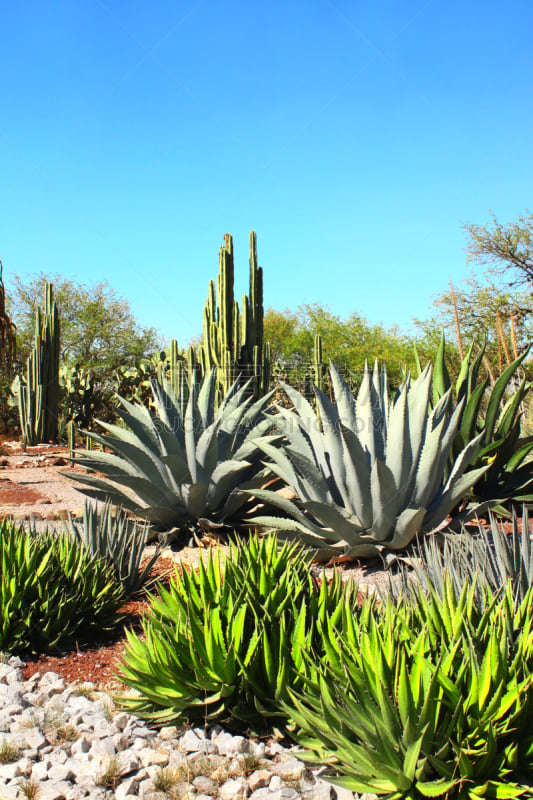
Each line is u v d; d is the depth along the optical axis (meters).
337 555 6.05
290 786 2.77
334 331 40.41
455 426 6.03
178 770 2.88
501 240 25.75
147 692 3.27
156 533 7.23
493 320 25.41
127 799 2.69
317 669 2.85
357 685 2.63
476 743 2.47
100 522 5.67
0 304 7.80
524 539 3.90
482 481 7.35
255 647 3.21
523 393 7.11
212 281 11.39
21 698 3.60
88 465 7.33
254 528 7.12
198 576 3.73
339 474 6.16
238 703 3.26
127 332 38.03
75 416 20.53
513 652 2.79
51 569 4.64
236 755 3.00
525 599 3.04
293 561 3.97
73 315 37.25
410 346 34.16
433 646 2.77
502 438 7.16
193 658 3.15
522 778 2.52
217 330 10.87
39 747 3.12
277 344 41.75
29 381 19.66
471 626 2.93
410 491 5.97
